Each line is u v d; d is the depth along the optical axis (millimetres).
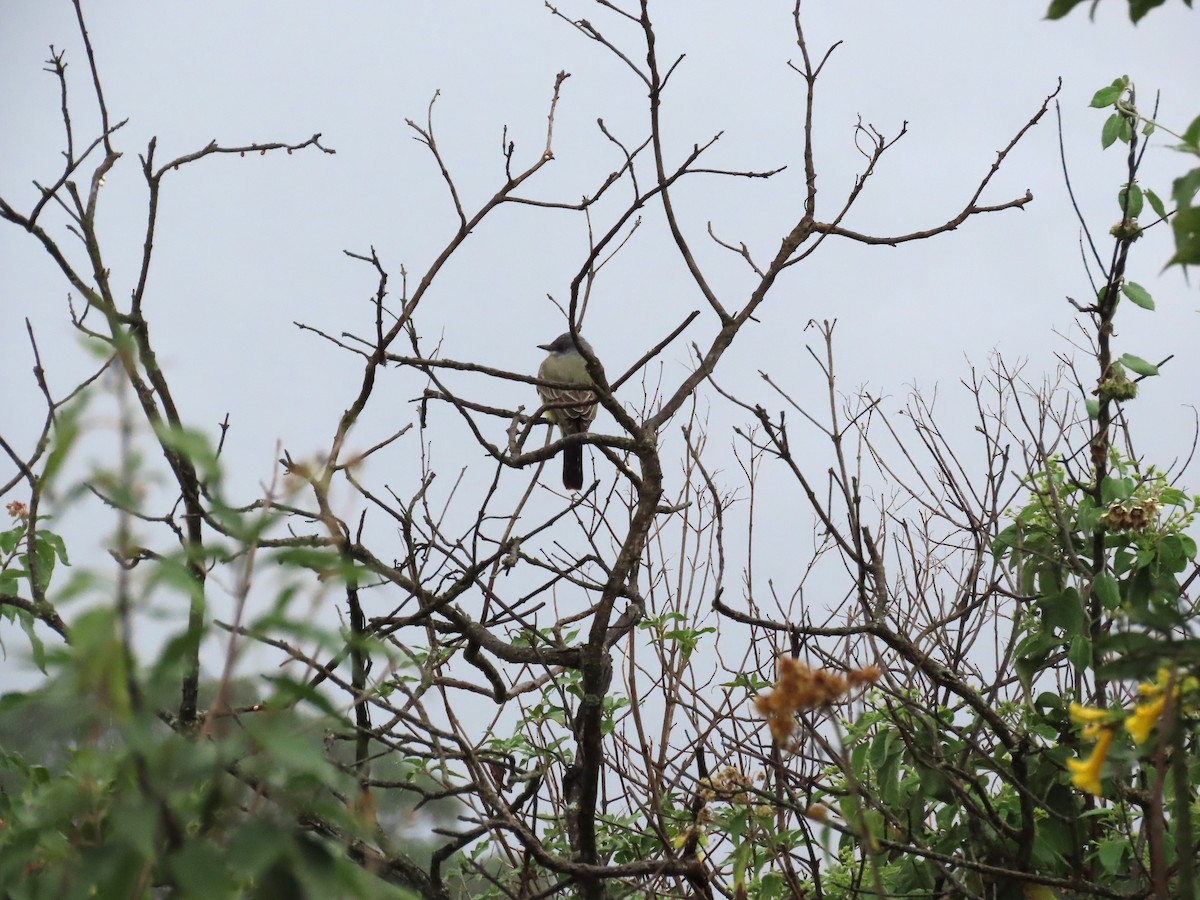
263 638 3361
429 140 9086
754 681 9305
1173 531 8773
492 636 8680
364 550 8250
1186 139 4348
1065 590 8406
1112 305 9398
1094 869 8414
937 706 8617
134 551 3553
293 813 3264
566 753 9930
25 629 7996
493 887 9688
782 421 8102
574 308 8398
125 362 3168
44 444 6785
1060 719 8289
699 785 7961
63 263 6957
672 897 9297
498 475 8562
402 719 7539
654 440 8898
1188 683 4262
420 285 8695
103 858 2965
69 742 3793
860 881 7805
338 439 6992
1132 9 4203
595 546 10328
